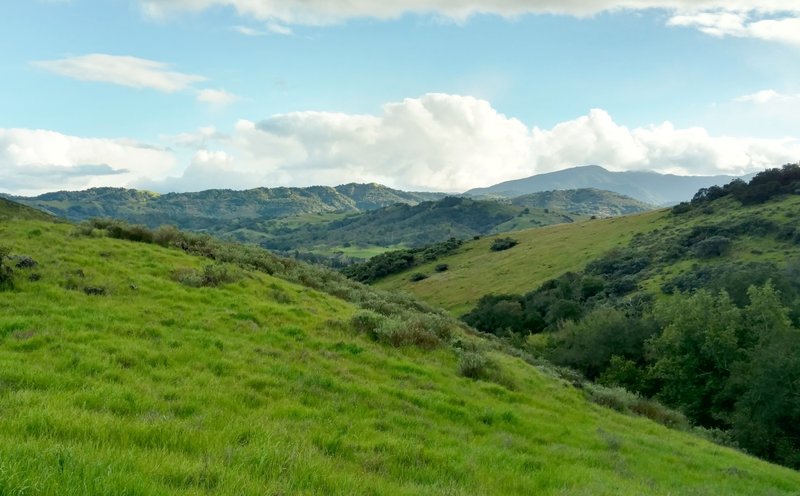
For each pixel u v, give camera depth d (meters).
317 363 15.55
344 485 6.64
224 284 23.75
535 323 90.88
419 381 16.62
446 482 8.28
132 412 8.65
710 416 45.66
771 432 35.59
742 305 64.19
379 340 21.38
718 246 102.69
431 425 12.27
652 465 14.13
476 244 181.75
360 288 43.94
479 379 19.73
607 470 12.16
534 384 22.88
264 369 13.38
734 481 14.76
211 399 10.24
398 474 8.30
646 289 95.38
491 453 10.87
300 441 8.49
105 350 12.30
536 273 130.12
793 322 56.47
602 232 153.75
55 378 9.59
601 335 60.19
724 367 45.69
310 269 42.88
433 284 142.25
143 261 24.66
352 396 12.89
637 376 53.00
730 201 136.62
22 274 18.03
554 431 15.21
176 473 5.63
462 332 34.62
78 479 4.71
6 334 12.58
